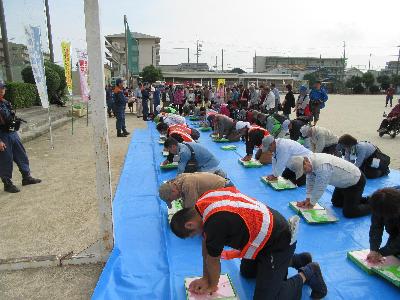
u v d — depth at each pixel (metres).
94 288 3.15
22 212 4.82
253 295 2.83
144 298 2.95
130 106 19.11
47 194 5.53
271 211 2.54
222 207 2.35
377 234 3.26
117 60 42.19
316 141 6.63
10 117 5.43
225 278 3.10
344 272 3.30
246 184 5.87
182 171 5.04
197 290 2.89
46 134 11.13
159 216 4.56
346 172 4.20
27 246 3.87
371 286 3.10
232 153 8.26
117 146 9.42
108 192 3.40
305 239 3.93
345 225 4.26
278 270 2.49
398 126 10.80
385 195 2.75
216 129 10.23
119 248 3.73
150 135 10.94
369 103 30.75
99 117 3.21
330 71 89.12
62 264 3.52
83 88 11.86
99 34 3.05
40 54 8.33
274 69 85.06
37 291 3.11
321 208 4.58
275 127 8.62
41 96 8.58
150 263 3.46
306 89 11.55
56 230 4.27
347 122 15.44
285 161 5.25
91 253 3.60
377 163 5.93
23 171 5.92
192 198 3.38
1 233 4.20
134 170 6.82
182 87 20.00
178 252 3.66
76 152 8.53
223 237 2.34
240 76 64.69
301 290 2.72
